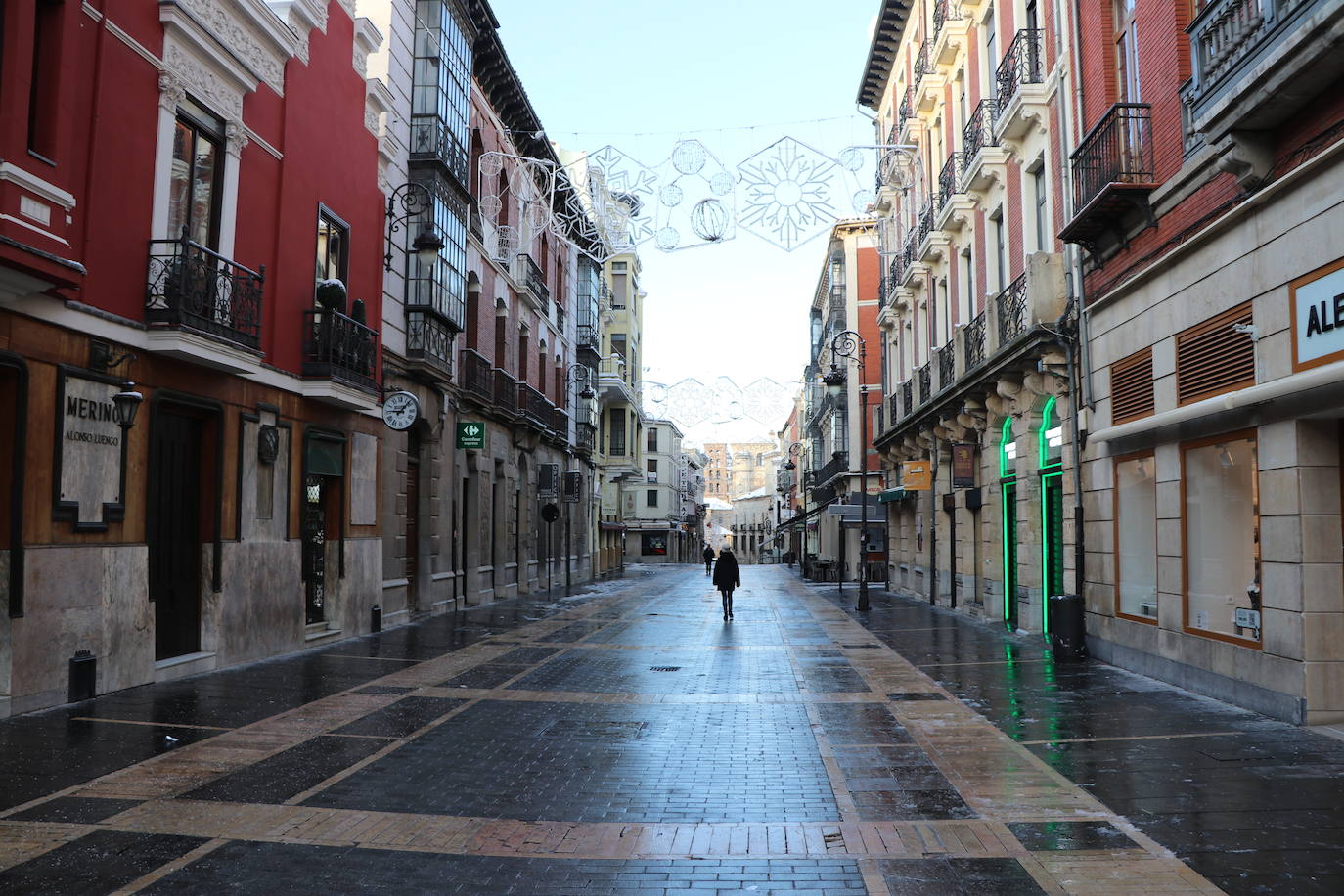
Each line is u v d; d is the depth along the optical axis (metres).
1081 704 9.41
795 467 82.75
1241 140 8.54
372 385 15.61
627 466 55.62
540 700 9.84
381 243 17.20
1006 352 15.91
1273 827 5.42
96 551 9.61
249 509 12.64
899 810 5.89
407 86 19.38
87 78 9.57
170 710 9.03
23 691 8.67
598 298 43.84
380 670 11.98
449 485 21.52
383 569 17.48
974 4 19.92
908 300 27.44
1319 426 8.23
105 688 9.70
